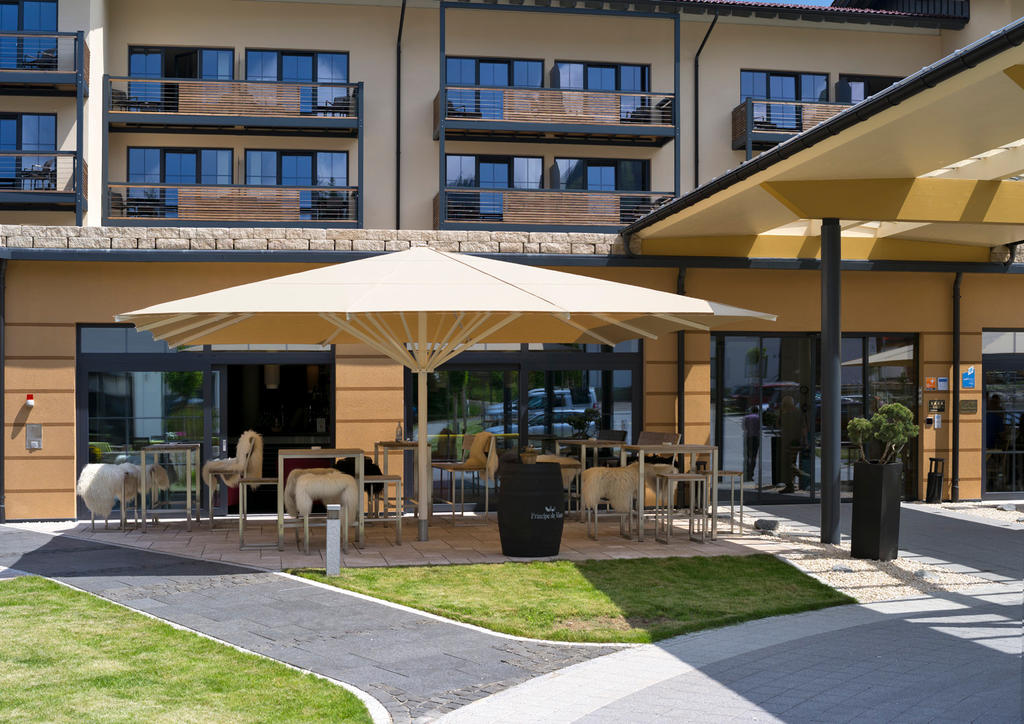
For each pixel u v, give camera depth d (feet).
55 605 24.61
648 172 80.02
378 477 34.27
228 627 22.52
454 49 76.02
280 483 33.24
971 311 48.88
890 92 25.95
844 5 87.71
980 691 17.58
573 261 44.52
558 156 78.54
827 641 21.84
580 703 17.17
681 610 24.67
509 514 31.45
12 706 16.61
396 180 75.15
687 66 79.87
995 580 29.25
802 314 46.98
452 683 18.53
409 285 29.32
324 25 74.59
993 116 26.76
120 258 41.32
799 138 30.40
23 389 41.47
